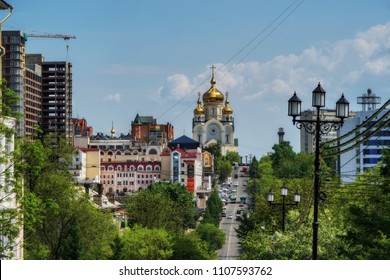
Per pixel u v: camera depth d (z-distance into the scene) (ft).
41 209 270.05
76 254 406.82
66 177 447.42
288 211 519.19
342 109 222.69
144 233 561.43
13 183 232.94
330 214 434.71
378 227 250.37
